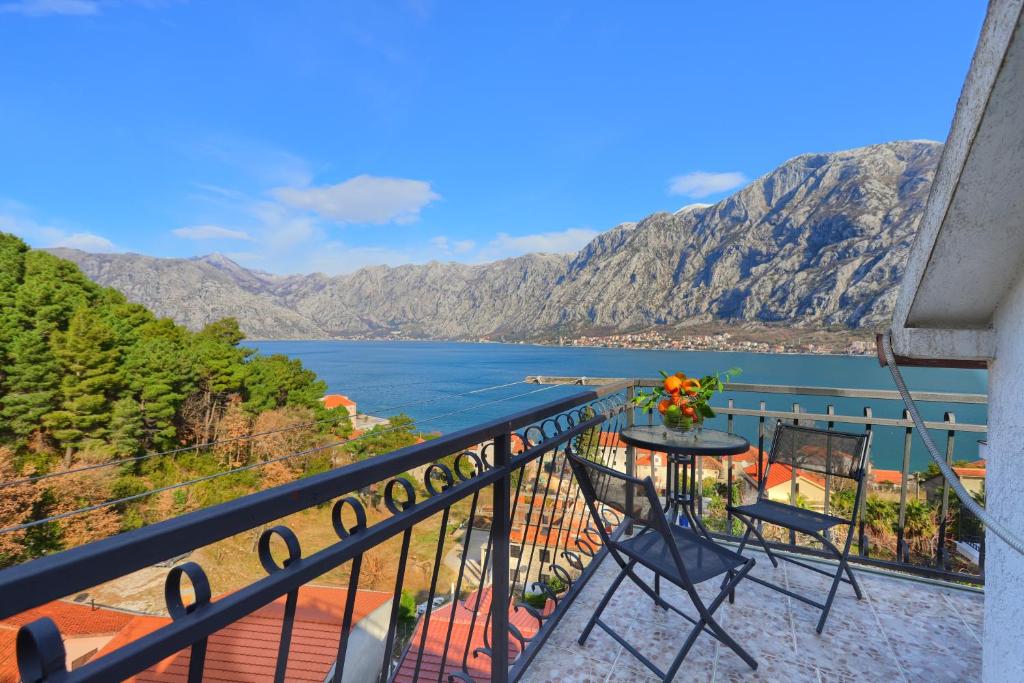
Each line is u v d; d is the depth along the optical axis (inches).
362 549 44.4
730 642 82.9
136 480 1258.6
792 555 122.8
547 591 95.6
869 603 104.7
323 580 957.2
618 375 4377.5
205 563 1011.3
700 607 79.4
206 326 2285.9
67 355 1294.3
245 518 36.2
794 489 126.2
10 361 1253.1
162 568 955.3
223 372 1701.5
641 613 101.8
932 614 100.7
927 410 1845.5
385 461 48.4
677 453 111.3
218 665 384.5
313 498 41.2
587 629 91.8
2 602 26.4
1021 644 58.7
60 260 1754.4
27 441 1186.0
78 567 28.8
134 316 1855.3
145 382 1425.9
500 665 71.0
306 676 394.0
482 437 63.9
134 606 828.6
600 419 113.3
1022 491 58.1
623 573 93.2
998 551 63.4
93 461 1199.6
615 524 136.6
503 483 69.7
